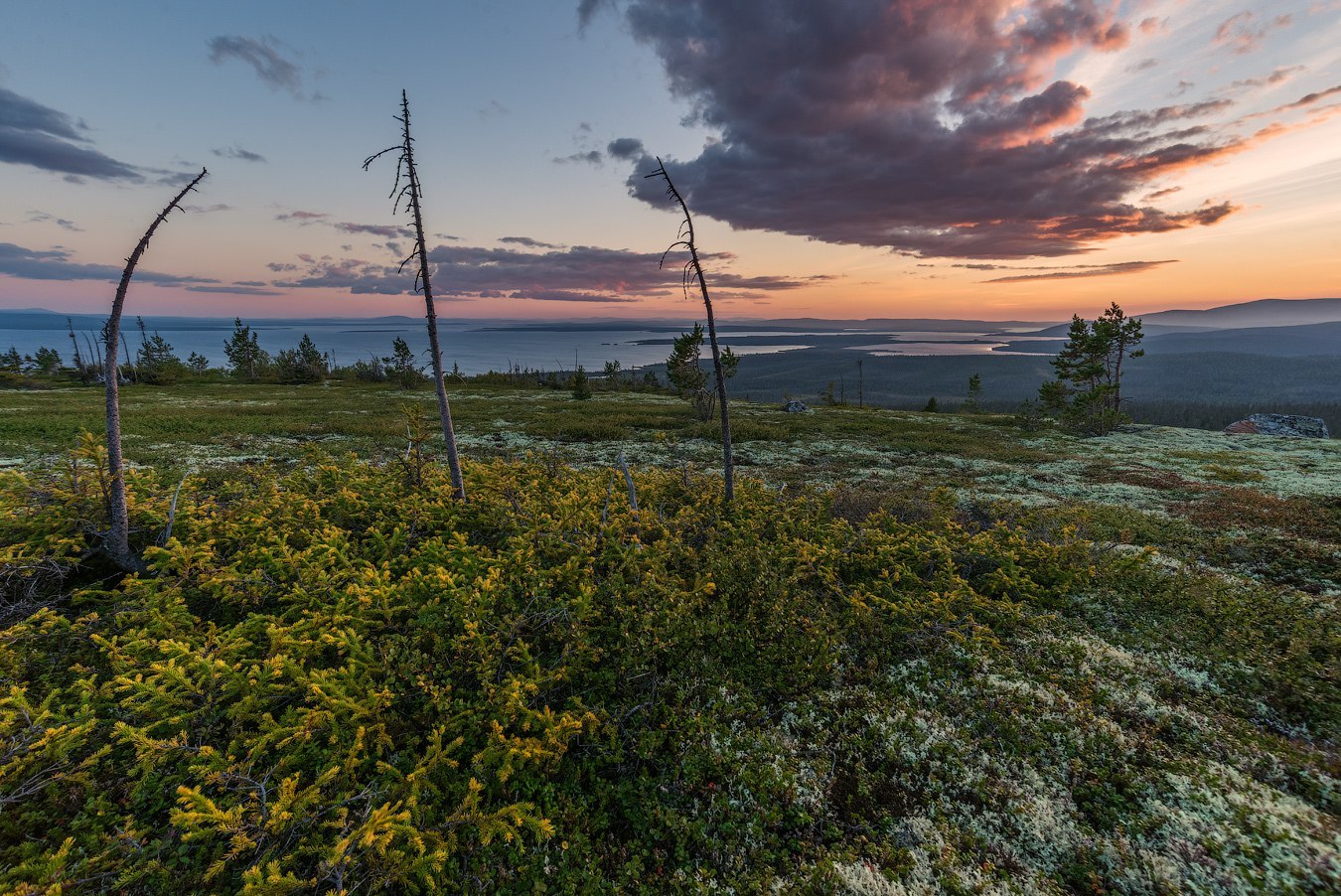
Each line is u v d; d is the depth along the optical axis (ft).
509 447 92.58
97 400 138.21
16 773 16.98
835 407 195.72
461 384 246.27
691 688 24.59
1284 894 15.58
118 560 30.55
